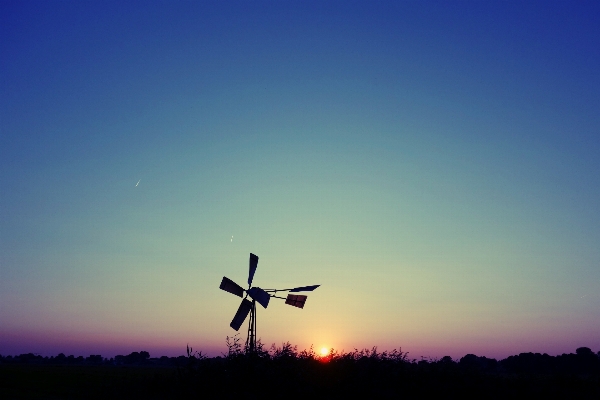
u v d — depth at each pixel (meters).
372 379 25.47
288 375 26.34
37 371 88.44
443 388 24.53
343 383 25.42
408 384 25.14
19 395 44.53
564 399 24.34
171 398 27.61
